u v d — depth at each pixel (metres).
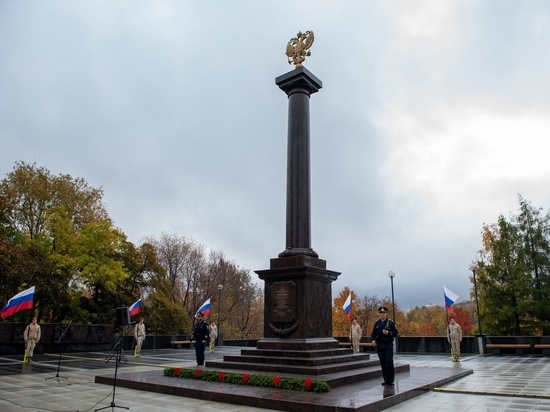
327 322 14.54
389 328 11.78
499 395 11.12
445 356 26.23
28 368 17.97
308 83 16.33
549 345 25.69
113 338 30.05
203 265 57.19
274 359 13.21
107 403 10.11
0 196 31.28
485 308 38.97
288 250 14.70
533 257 38.72
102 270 33.66
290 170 15.58
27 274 28.48
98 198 41.94
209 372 12.60
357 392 10.36
